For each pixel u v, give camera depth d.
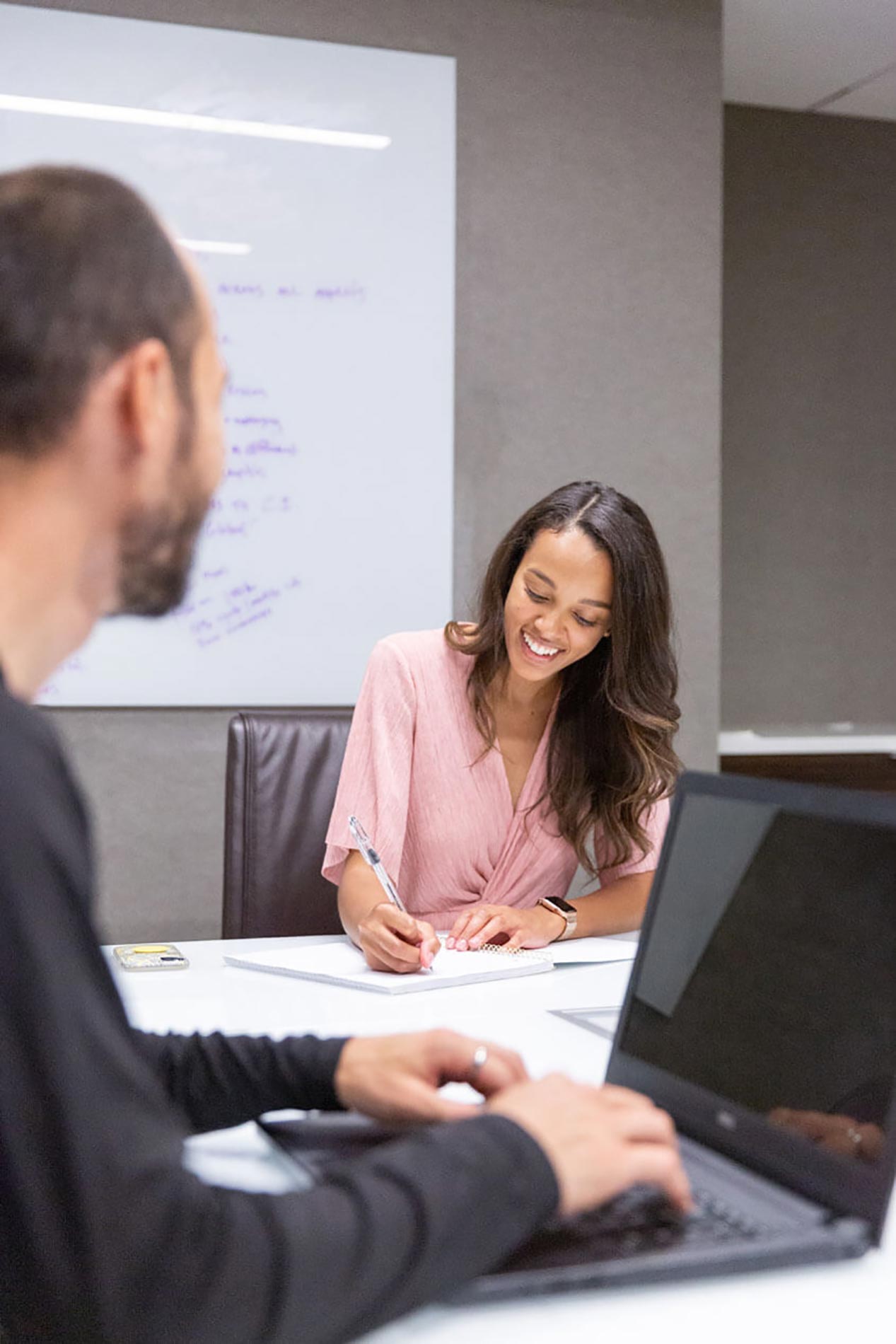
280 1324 0.51
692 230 3.16
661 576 1.71
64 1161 0.47
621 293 3.11
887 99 3.65
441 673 1.78
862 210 3.81
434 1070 0.79
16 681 0.54
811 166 3.76
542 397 3.06
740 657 3.74
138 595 0.58
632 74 3.10
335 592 2.91
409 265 2.94
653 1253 0.64
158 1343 0.49
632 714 1.70
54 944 0.48
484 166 3.00
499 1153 0.59
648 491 3.14
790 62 3.39
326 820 1.88
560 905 1.63
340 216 2.89
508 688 1.76
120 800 2.80
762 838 0.83
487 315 3.01
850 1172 0.69
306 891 1.85
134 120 2.74
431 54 2.94
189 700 2.82
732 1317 0.61
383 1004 1.28
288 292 2.86
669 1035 0.87
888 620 3.87
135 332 0.53
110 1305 0.48
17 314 0.51
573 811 1.76
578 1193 0.61
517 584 1.67
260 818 1.86
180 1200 0.50
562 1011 1.24
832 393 3.80
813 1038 0.74
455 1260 0.55
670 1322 0.60
